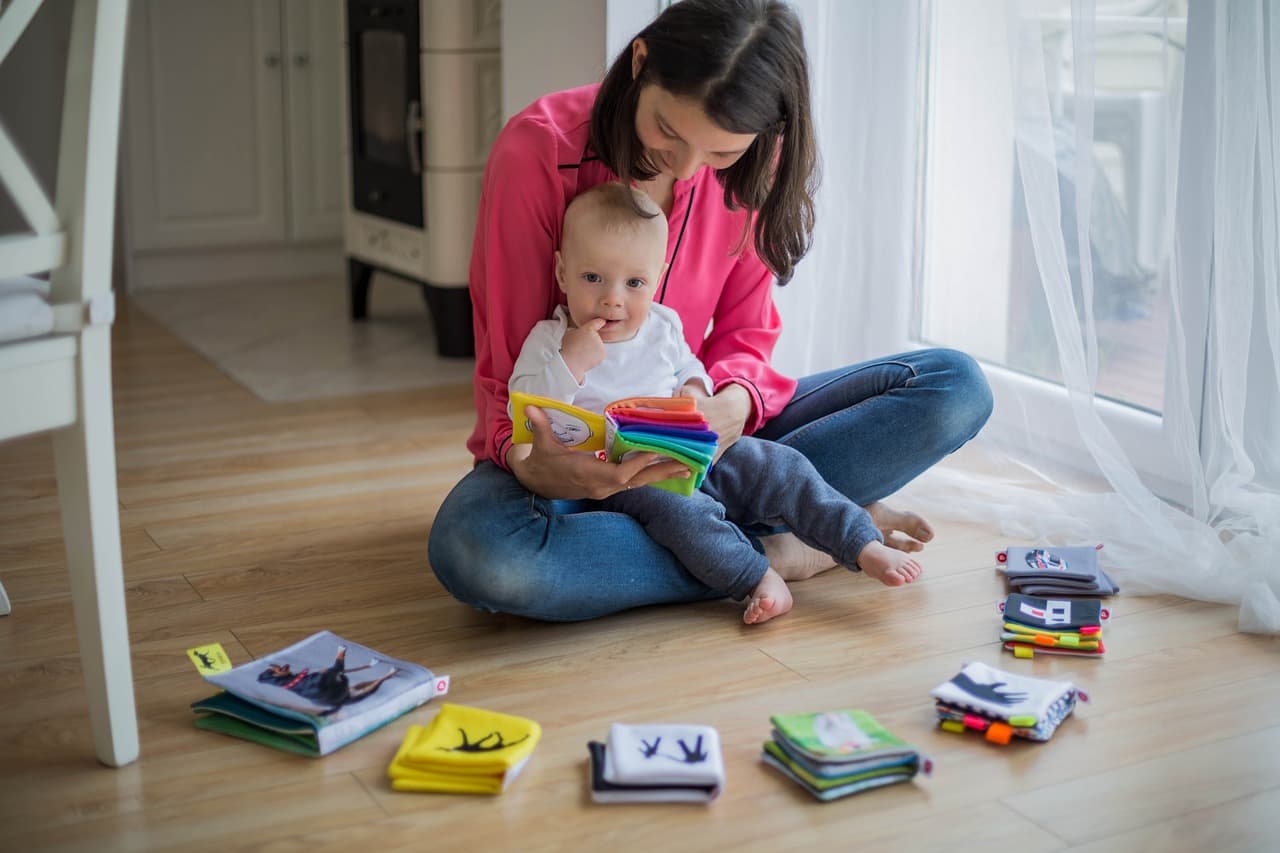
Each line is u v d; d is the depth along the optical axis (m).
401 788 1.32
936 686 1.55
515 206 1.62
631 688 1.54
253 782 1.33
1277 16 1.78
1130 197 2.17
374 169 3.45
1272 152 1.80
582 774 1.35
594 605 1.66
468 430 2.64
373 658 1.53
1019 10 1.93
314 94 4.18
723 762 1.37
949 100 2.37
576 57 2.60
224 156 4.10
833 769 1.30
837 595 1.82
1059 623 1.68
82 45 1.18
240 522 2.10
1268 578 1.78
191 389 2.94
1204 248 1.94
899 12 2.32
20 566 1.91
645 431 1.52
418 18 3.16
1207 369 1.97
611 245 1.60
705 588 1.75
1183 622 1.75
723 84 1.40
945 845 1.23
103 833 1.24
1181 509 2.08
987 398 1.83
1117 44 2.11
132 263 4.04
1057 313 1.98
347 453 2.48
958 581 1.87
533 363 1.63
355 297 3.66
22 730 1.43
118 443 2.53
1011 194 2.30
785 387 1.86
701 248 1.76
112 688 1.33
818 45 2.32
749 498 1.75
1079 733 1.44
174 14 3.94
